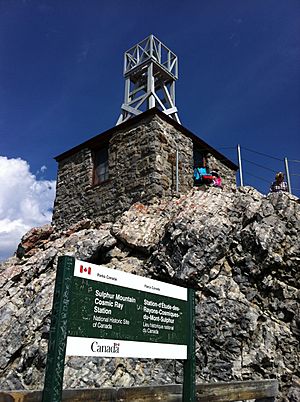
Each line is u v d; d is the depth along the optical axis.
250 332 7.92
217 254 8.96
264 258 8.68
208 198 10.44
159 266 9.17
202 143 14.25
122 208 12.24
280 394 7.38
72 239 10.93
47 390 3.26
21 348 8.47
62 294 3.45
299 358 7.79
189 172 13.09
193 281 8.62
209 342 7.93
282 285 8.55
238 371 7.48
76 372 7.58
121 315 3.99
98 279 3.83
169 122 12.98
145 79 16.20
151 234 10.13
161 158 12.15
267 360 7.61
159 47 15.79
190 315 4.93
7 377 8.01
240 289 8.64
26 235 12.49
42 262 10.43
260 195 10.44
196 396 4.72
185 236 9.12
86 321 3.62
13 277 10.60
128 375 7.66
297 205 9.62
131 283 4.21
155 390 4.33
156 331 4.38
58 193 14.84
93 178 14.01
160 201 11.45
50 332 3.41
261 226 9.16
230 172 15.56
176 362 7.77
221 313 8.16
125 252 10.23
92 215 13.16
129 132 13.03
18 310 9.41
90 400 3.66
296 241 8.94
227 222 9.49
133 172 12.38
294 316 8.19
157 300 4.51
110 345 3.80
